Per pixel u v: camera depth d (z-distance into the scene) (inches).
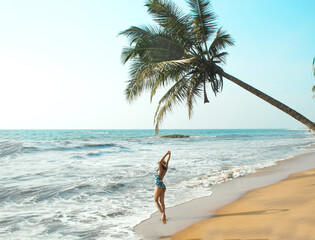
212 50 426.6
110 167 510.6
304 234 146.6
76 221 216.8
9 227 201.8
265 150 887.1
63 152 749.3
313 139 1652.3
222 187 340.5
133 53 403.2
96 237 182.2
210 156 715.4
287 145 1107.9
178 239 171.0
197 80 426.3
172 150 898.7
